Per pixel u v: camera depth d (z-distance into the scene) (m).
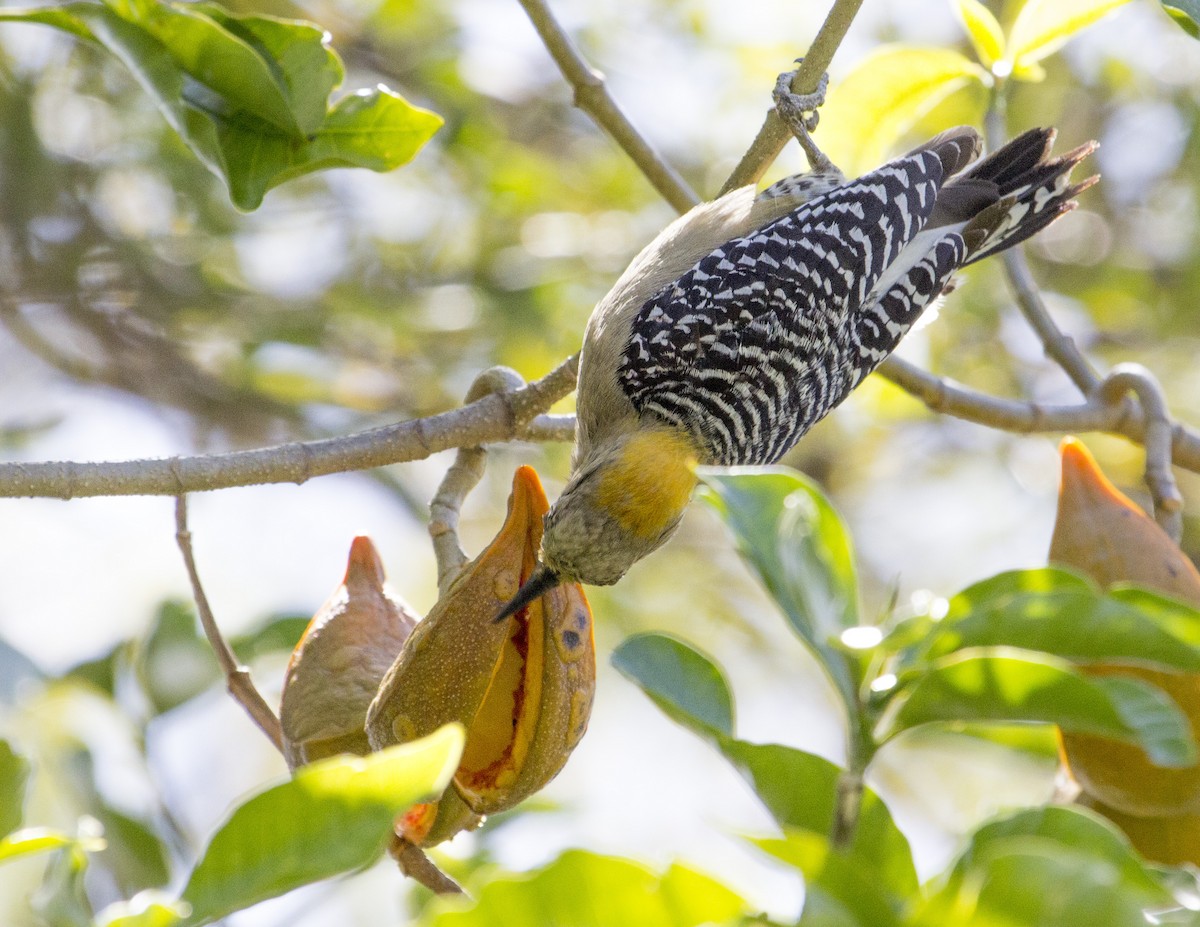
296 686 6.03
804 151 10.06
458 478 7.39
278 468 7.26
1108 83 17.48
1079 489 6.58
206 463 7.10
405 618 6.23
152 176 15.96
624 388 9.53
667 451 9.23
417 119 7.57
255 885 4.27
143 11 7.05
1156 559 6.41
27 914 11.74
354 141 7.61
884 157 10.74
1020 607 4.90
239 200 7.49
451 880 5.75
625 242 16.81
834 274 9.66
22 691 9.88
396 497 16.75
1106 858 4.47
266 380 16.17
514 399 7.59
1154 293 17.75
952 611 5.11
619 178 17.02
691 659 5.27
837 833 4.92
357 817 4.22
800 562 5.23
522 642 5.78
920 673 4.96
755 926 4.00
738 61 16.75
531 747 5.68
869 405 16.95
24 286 15.80
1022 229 10.44
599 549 9.05
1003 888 3.97
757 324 9.50
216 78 7.30
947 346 17.19
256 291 16.66
